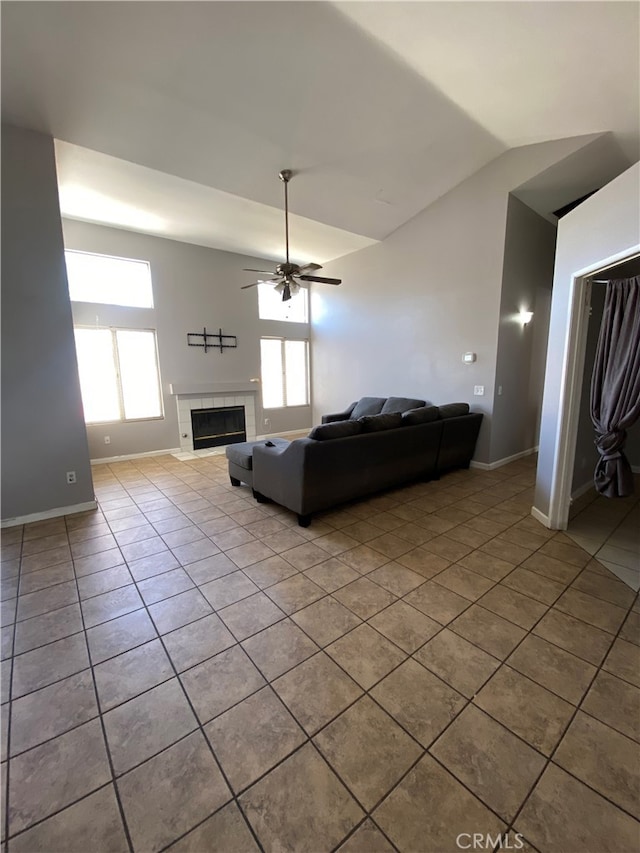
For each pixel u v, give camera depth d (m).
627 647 1.72
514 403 4.95
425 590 2.17
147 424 5.62
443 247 4.84
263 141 3.29
